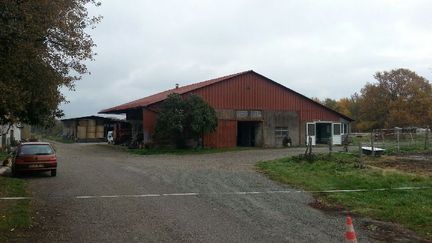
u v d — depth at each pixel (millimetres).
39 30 10953
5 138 35500
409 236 8711
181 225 9562
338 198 12758
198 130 34219
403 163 20734
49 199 12859
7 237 8375
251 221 9984
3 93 10562
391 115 67000
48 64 12797
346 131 43969
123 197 13203
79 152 37344
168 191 14359
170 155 31875
